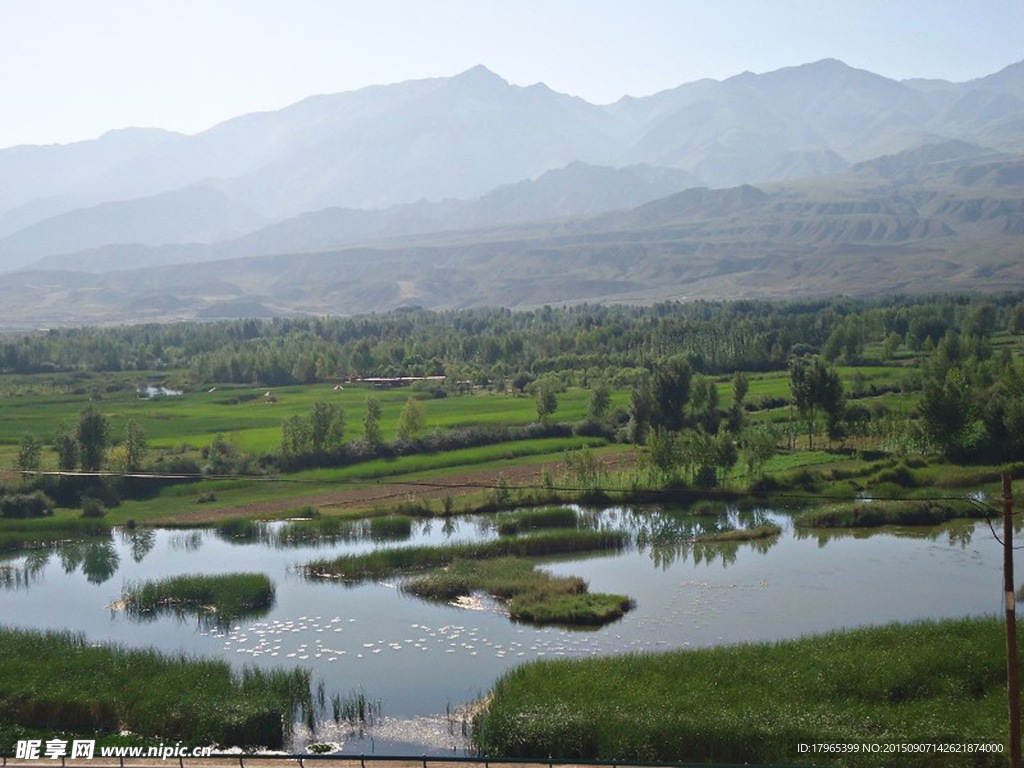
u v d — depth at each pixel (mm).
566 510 103875
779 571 85000
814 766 43875
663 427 132375
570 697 53719
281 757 46781
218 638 70375
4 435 152500
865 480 113688
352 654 66688
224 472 125250
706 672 56656
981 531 98500
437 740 53250
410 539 98938
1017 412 118125
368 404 137250
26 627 70625
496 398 193500
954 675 54875
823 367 133625
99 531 104750
